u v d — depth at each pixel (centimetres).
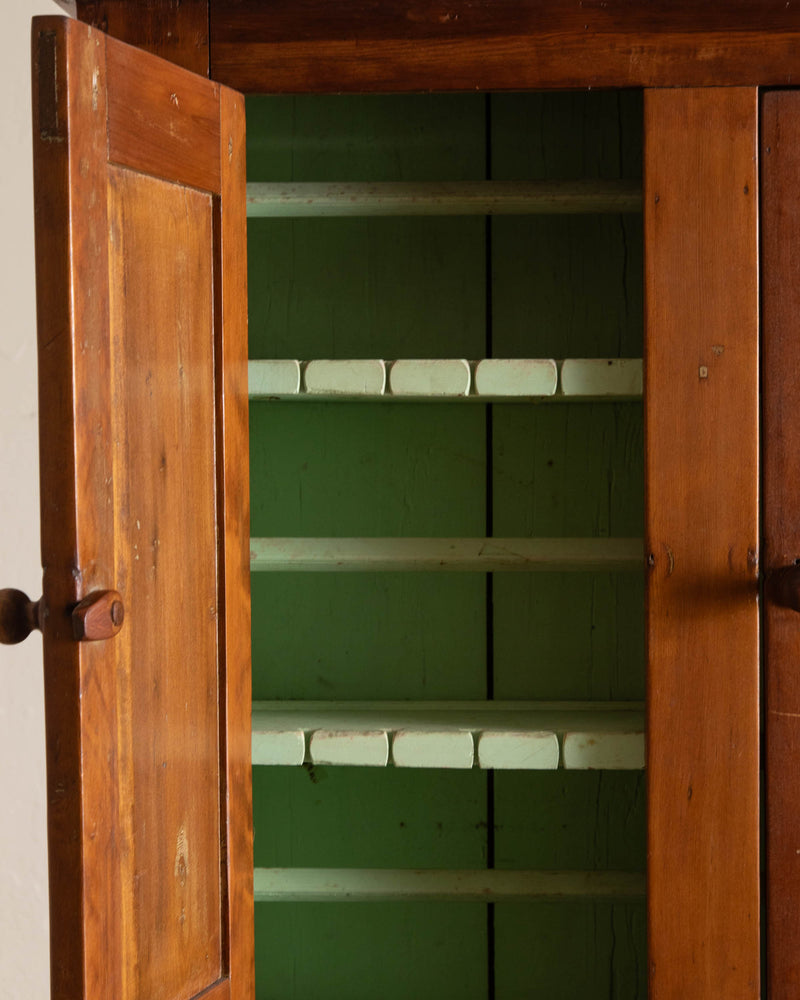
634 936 135
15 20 162
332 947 137
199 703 102
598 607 134
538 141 132
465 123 133
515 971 136
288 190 119
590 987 136
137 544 93
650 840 108
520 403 134
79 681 85
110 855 88
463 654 135
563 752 112
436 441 135
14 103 162
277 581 137
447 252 134
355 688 136
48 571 85
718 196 106
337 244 134
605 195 117
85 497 85
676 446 107
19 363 164
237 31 108
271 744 114
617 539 121
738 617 106
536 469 135
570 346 133
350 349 134
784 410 106
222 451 105
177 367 99
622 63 107
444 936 136
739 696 107
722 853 107
